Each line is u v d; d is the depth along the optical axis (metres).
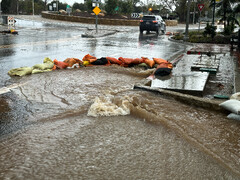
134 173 2.78
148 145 3.44
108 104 4.81
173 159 3.09
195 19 56.38
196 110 4.81
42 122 4.25
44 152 3.22
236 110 4.33
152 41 20.67
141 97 5.26
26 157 3.10
